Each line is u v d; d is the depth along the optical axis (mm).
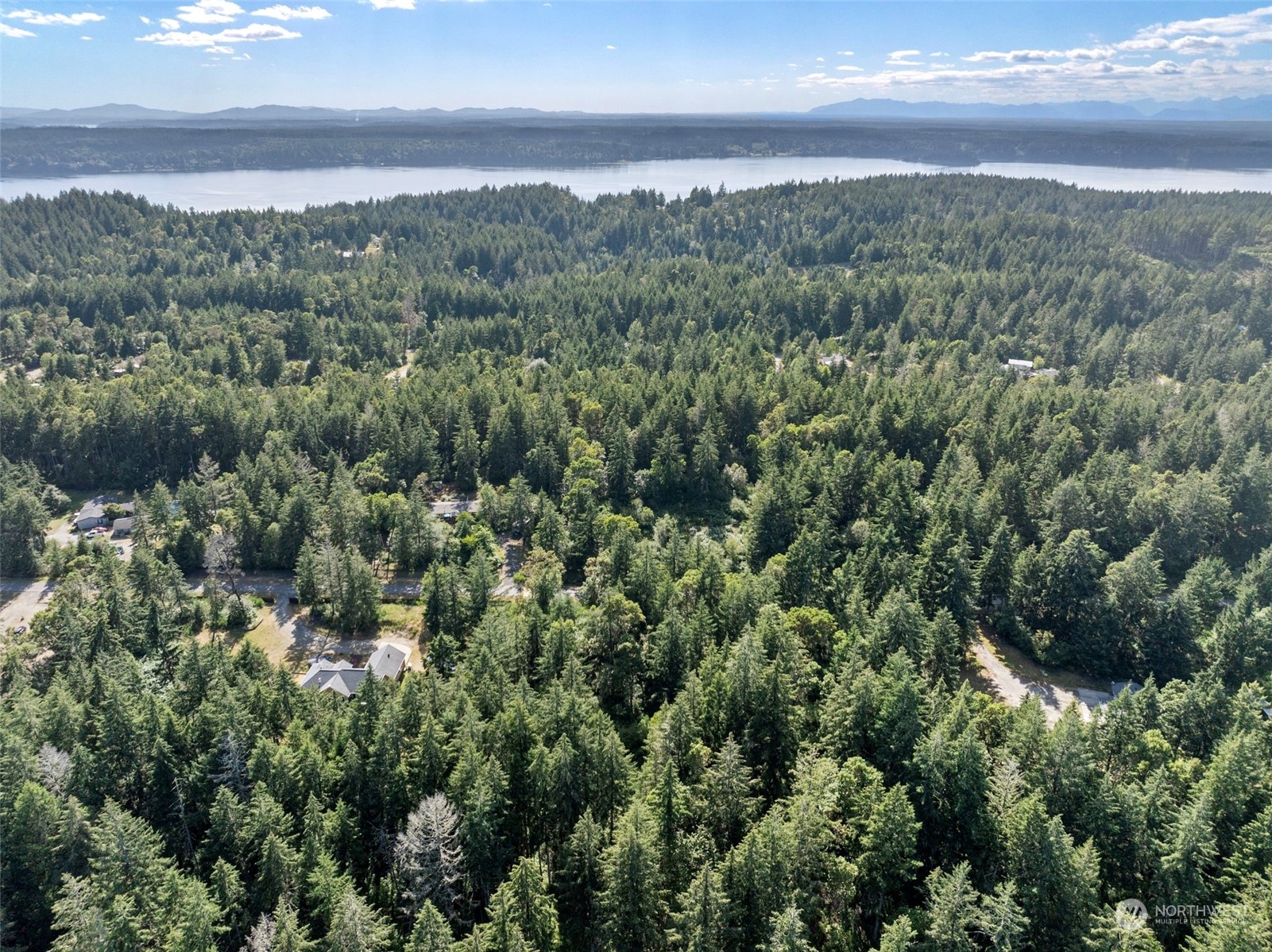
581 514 129375
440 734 71188
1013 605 108000
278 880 60625
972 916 54281
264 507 133000
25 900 62375
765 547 121812
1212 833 61219
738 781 64688
